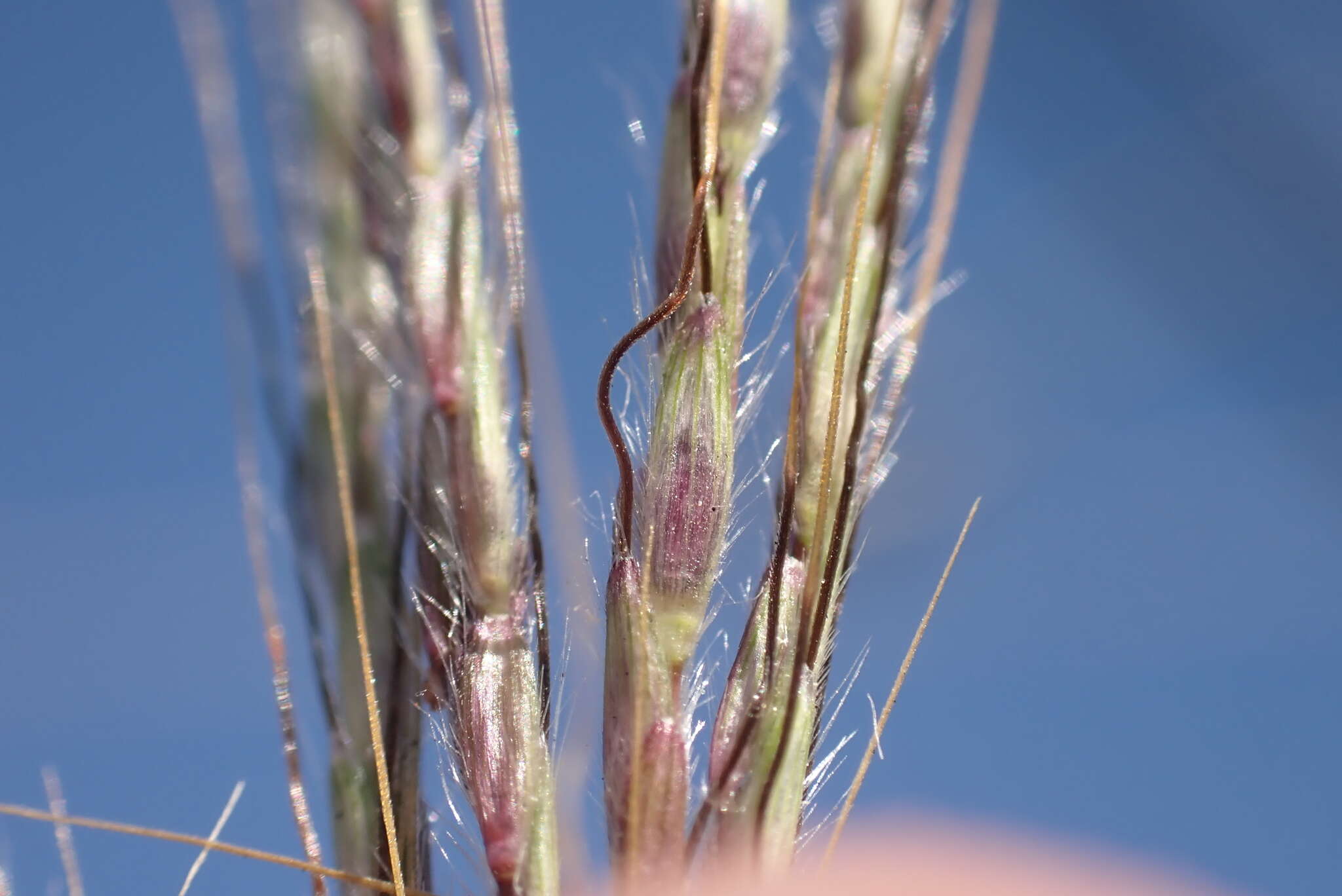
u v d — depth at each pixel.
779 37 0.05
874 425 0.05
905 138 0.05
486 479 0.05
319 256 0.05
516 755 0.05
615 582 0.05
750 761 0.05
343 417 0.05
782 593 0.05
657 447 0.05
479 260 0.05
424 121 0.05
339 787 0.05
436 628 0.05
